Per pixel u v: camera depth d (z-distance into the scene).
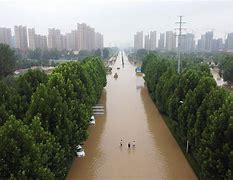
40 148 19.94
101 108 55.25
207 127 25.33
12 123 18.89
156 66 68.50
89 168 31.62
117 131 44.25
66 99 30.36
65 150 25.92
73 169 31.38
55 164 22.42
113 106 61.47
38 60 134.50
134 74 125.38
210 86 32.16
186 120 32.69
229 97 26.39
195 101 31.88
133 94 75.62
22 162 18.02
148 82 75.00
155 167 31.94
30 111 25.83
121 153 35.75
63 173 24.12
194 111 31.69
